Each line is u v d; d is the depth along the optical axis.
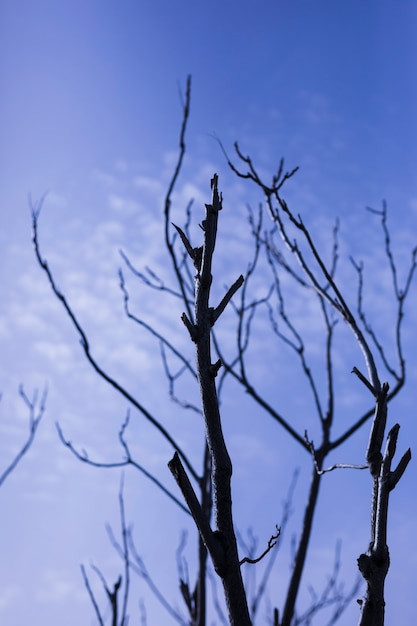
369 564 2.43
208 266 2.34
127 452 5.37
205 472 5.27
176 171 5.37
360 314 5.53
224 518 2.17
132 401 5.17
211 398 2.23
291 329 5.59
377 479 2.60
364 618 2.41
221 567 2.13
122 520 4.69
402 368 5.36
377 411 2.69
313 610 6.17
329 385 5.43
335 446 5.30
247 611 2.12
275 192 4.02
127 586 4.09
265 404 5.46
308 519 5.10
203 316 2.30
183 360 5.84
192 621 4.93
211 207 2.41
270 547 2.18
